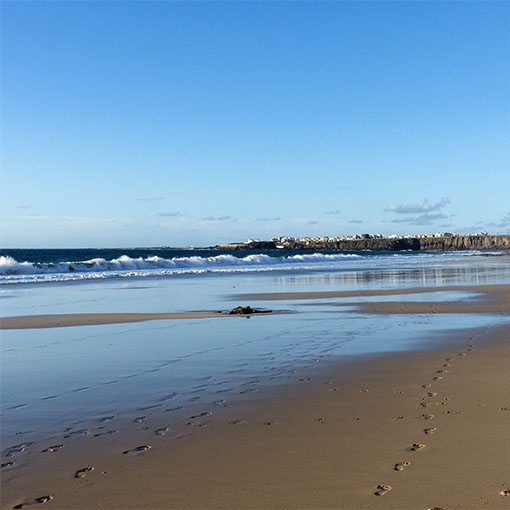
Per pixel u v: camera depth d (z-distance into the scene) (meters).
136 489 4.27
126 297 24.03
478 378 7.81
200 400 6.91
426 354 9.73
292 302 20.58
